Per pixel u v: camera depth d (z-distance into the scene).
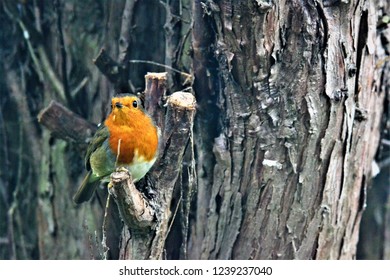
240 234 10.45
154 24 11.17
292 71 9.64
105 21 11.66
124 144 9.29
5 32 12.69
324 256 10.52
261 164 10.09
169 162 8.91
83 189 10.35
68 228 12.27
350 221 10.80
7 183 13.23
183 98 8.88
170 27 10.61
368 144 11.04
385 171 13.75
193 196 10.77
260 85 9.70
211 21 9.81
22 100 12.56
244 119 9.95
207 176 10.58
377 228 13.91
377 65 10.71
